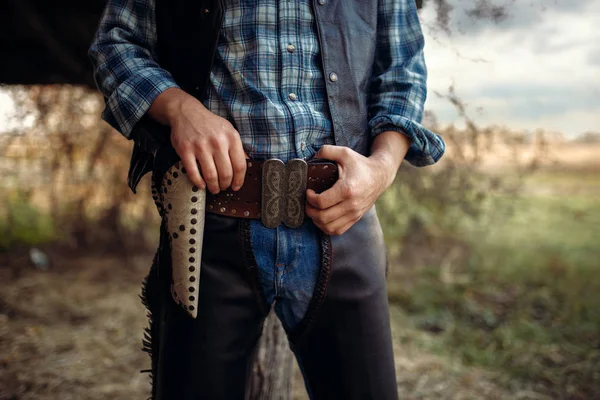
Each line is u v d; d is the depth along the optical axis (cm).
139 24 101
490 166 334
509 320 316
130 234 448
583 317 316
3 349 256
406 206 377
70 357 253
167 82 93
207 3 97
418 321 324
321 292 96
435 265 411
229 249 94
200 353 94
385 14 107
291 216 93
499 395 237
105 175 432
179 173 90
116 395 222
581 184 482
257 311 99
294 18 95
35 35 252
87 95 393
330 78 97
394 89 105
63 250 434
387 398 102
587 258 402
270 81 94
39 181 440
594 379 247
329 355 100
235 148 88
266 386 166
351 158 91
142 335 286
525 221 466
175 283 92
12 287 350
